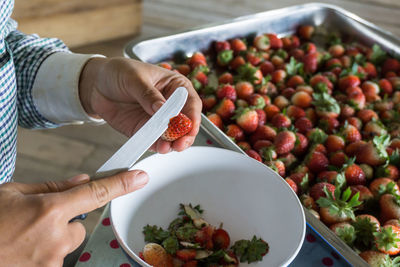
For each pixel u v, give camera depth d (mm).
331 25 1085
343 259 526
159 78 563
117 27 1798
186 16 2002
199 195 573
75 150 1366
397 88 917
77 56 617
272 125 788
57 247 382
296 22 1078
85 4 1661
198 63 916
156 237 520
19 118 673
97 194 392
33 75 625
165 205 558
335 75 941
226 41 1009
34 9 1572
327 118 792
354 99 835
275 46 1027
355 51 1013
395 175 689
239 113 771
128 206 520
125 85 550
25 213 372
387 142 714
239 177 566
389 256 561
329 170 698
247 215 551
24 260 379
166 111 447
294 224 500
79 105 614
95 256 529
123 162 426
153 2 2098
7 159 575
